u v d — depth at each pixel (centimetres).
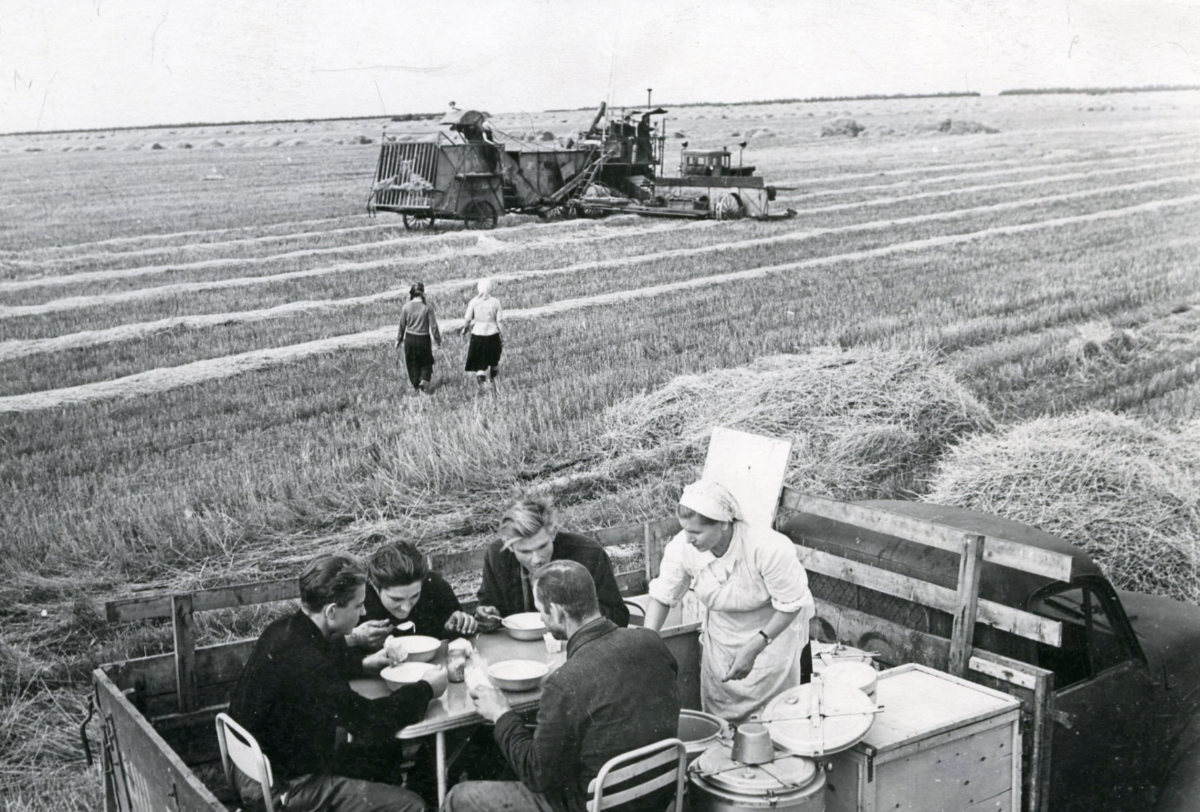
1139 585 736
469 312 1081
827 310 1302
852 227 1792
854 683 367
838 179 2200
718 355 1133
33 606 668
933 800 357
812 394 988
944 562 439
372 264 1527
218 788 403
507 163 1922
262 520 791
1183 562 742
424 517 826
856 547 470
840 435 923
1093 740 422
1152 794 446
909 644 440
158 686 400
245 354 1105
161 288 1259
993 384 1047
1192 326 1216
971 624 407
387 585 390
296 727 338
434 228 1852
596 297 1392
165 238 1428
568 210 2028
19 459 827
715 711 415
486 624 442
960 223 1680
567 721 310
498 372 1110
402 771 411
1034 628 389
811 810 325
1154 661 456
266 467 852
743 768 331
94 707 419
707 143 2192
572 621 323
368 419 966
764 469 507
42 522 740
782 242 1723
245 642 409
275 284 1360
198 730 399
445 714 354
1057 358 1110
